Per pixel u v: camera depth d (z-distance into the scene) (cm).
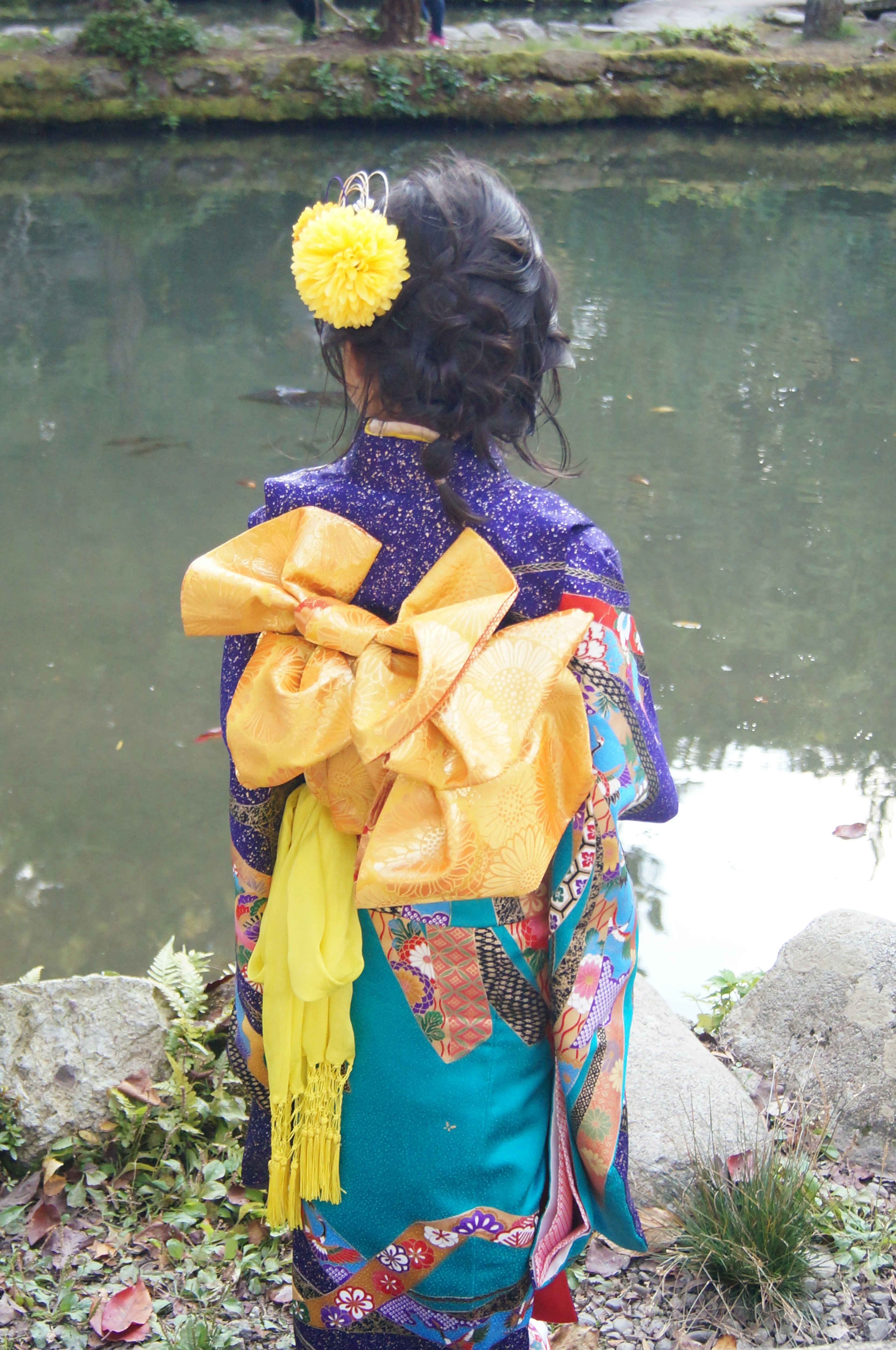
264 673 128
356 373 127
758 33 1764
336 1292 139
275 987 133
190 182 1298
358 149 1462
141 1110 227
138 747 413
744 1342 197
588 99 1577
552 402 133
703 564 550
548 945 130
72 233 1102
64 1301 197
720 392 763
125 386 759
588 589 124
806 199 1301
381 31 1586
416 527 126
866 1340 196
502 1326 138
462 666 117
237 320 890
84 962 318
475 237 119
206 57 1490
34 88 1421
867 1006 249
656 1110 234
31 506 593
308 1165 132
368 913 129
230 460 652
